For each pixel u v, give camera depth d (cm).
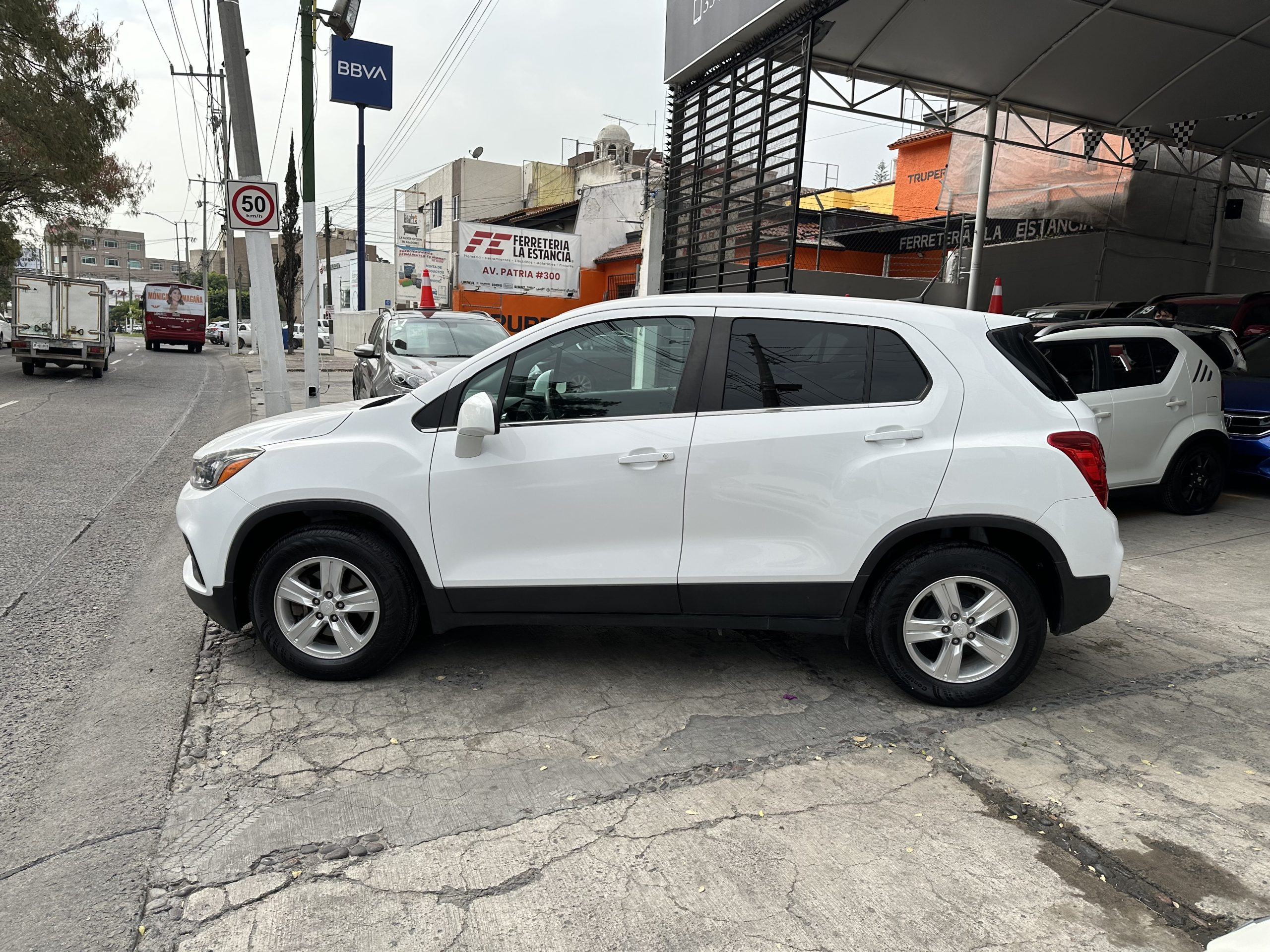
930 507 356
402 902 243
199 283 8188
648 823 284
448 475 366
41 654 416
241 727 346
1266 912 244
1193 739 351
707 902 245
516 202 4450
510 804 295
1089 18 953
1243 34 991
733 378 370
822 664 423
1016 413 361
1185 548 656
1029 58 1068
